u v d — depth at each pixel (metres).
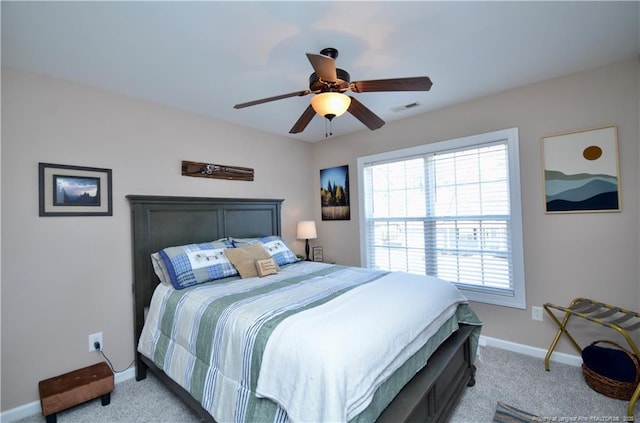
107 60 2.02
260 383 1.38
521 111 2.65
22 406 2.01
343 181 4.02
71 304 2.24
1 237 1.97
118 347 2.45
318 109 1.80
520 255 2.68
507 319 2.78
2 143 1.99
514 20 1.71
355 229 3.91
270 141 3.82
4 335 1.97
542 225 2.58
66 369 2.20
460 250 3.07
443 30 1.79
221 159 3.28
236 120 3.32
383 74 2.33
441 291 2.11
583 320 2.43
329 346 1.26
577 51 2.08
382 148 3.62
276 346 1.38
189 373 1.83
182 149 2.95
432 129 3.20
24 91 2.09
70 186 2.26
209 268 2.51
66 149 2.25
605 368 2.07
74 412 2.04
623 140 2.24
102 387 2.09
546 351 2.58
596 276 2.36
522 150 2.66
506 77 2.46
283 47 1.92
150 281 2.59
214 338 1.72
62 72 2.15
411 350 1.62
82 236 2.30
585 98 2.37
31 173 2.09
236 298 1.96
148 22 1.64
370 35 1.82
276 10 1.57
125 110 2.58
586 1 1.57
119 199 2.51
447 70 2.31
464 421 1.86
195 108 2.93
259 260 2.71
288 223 4.02
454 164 3.09
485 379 2.31
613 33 1.87
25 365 2.04
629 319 2.17
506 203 2.79
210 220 3.08
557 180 2.50
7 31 1.67
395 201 3.55
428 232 3.29
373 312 1.59
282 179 3.95
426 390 1.55
